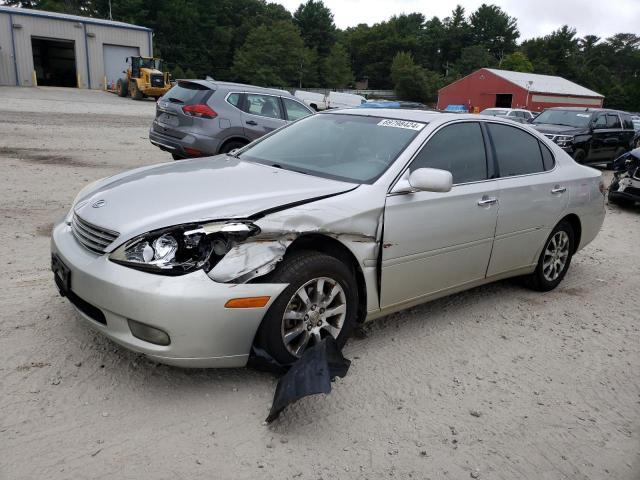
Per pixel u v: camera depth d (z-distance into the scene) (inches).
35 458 100.2
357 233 133.5
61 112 857.5
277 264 122.5
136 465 100.7
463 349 156.9
